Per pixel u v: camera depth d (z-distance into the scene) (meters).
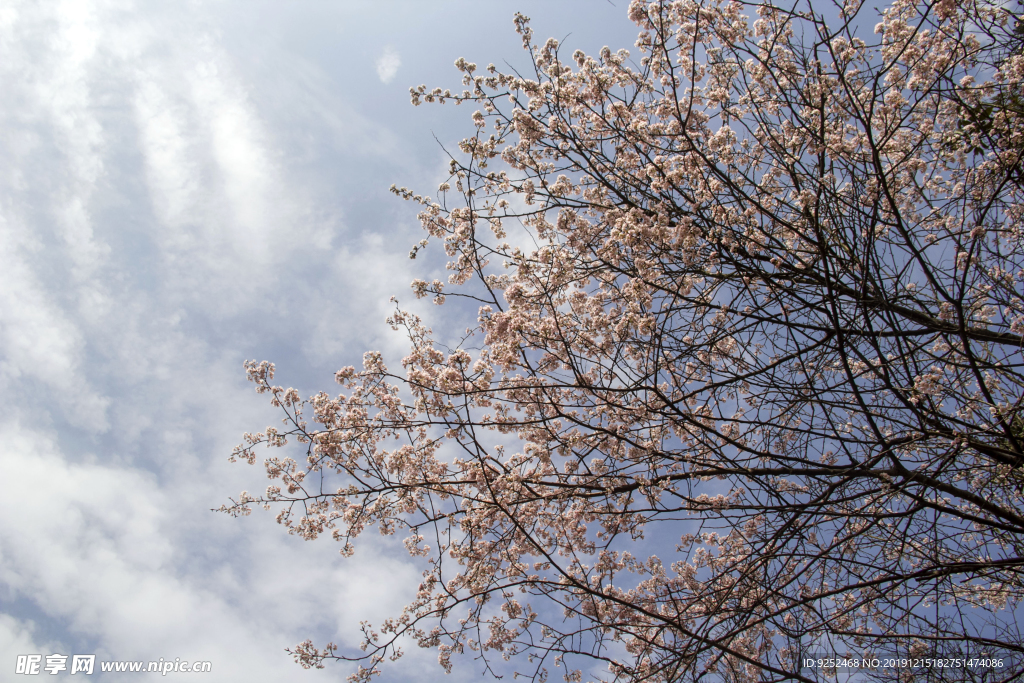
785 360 5.17
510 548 7.15
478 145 6.72
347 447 7.30
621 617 6.07
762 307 5.40
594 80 6.20
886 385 4.88
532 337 5.96
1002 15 5.68
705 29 5.84
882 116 5.92
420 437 7.36
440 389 6.53
